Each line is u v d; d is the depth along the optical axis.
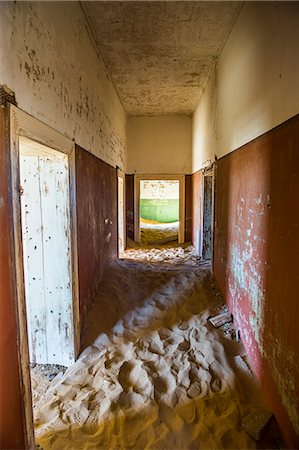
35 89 1.73
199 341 2.75
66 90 2.37
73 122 2.58
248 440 1.70
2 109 1.33
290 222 1.60
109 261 4.68
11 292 1.41
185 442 1.71
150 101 6.03
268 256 1.96
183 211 7.43
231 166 3.14
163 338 2.85
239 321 2.76
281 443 1.65
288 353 1.61
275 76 1.85
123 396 2.07
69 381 2.26
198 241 6.12
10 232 1.40
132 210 7.54
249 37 2.48
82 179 2.91
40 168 2.42
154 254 6.30
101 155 3.98
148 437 1.75
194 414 1.91
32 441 1.61
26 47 1.60
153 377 2.26
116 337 2.87
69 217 2.45
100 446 1.70
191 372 2.31
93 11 2.93
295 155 1.54
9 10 1.39
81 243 2.86
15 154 1.43
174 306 3.51
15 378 1.44
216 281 4.07
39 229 2.46
